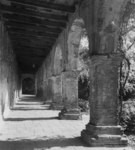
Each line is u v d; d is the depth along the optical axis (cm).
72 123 913
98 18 614
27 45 1609
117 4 609
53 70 1458
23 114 1182
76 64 1004
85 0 729
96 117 609
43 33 1282
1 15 950
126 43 898
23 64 2866
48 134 712
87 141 606
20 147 568
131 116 800
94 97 623
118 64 622
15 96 1959
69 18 977
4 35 1041
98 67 617
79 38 994
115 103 618
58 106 1431
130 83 920
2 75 927
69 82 1014
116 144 579
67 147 569
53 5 870
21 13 966
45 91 2089
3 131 749
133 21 873
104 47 613
